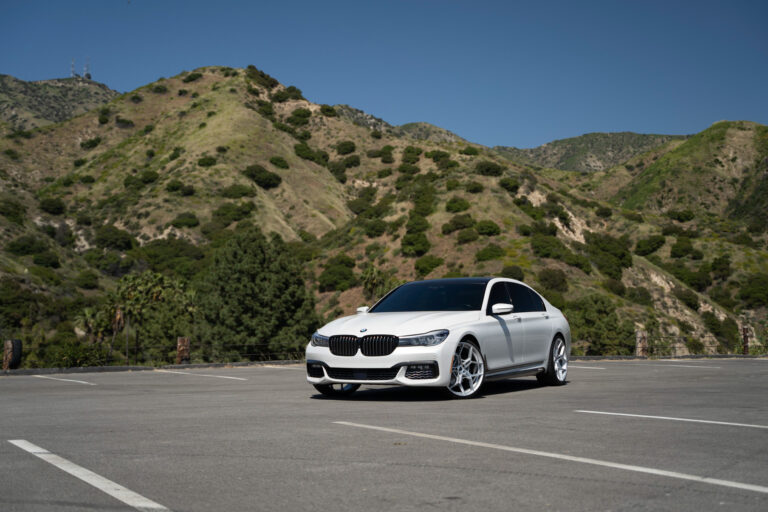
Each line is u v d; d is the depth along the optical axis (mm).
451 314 8562
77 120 155125
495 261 77125
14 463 4367
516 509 3275
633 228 108375
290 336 49438
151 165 130125
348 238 93125
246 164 125688
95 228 102812
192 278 83125
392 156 144750
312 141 152750
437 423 6008
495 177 97125
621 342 56125
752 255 100312
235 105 152000
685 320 77188
